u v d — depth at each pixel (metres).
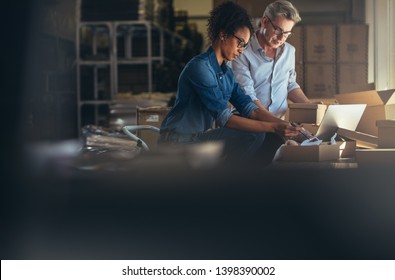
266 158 3.20
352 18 6.96
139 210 1.62
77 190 1.61
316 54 5.87
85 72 8.05
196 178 1.70
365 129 4.01
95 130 4.77
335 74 5.87
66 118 7.34
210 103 3.18
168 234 1.51
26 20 1.57
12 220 1.53
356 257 1.50
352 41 5.85
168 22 8.57
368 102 3.97
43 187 1.59
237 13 3.21
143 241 1.51
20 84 1.52
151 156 1.68
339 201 1.76
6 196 1.53
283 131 3.19
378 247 1.53
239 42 3.23
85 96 7.97
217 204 1.62
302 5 7.61
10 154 1.54
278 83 4.14
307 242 1.53
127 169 1.66
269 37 3.95
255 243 1.53
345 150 3.48
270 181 1.87
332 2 7.51
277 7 3.90
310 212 1.64
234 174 1.81
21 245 1.49
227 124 3.19
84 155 1.65
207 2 9.23
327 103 5.20
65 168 1.62
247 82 3.99
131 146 4.05
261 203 1.71
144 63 7.92
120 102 7.24
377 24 5.70
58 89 7.13
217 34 3.24
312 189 1.83
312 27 5.86
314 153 3.18
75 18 7.68
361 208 1.73
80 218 1.54
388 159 3.12
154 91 8.07
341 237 1.52
